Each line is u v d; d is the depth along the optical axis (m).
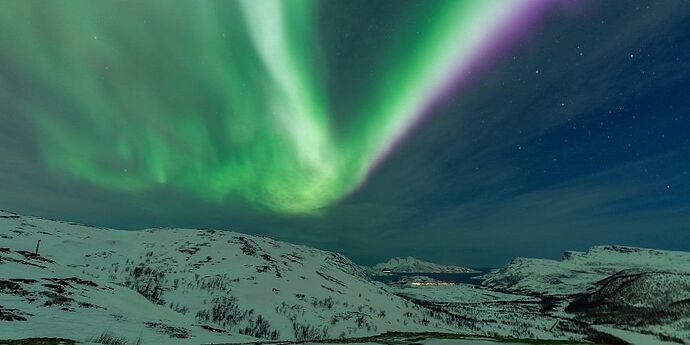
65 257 154.62
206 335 32.31
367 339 33.22
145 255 189.50
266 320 114.94
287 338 103.12
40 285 31.88
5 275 31.47
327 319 128.25
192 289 135.38
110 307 32.81
